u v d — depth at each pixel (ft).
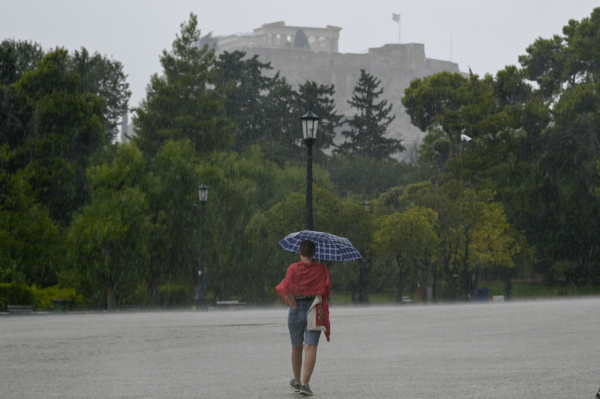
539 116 242.99
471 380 31.35
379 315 84.64
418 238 175.83
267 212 184.55
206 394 27.35
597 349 44.73
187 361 38.45
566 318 75.51
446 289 239.91
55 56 199.31
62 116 192.54
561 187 244.01
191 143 236.84
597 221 247.29
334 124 403.54
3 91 177.88
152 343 48.62
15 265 146.92
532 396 26.81
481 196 202.59
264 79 403.54
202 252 136.56
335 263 204.13
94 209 157.79
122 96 309.63
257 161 231.30
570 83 261.24
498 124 240.32
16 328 64.03
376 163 373.81
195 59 276.00
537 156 249.96
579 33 247.70
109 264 152.87
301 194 184.65
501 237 200.23
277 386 29.63
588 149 240.12
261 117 370.32
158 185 181.06
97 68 289.94
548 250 251.60
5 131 177.58
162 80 272.72
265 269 198.49
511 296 223.10
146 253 161.38
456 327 64.08
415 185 226.38
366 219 180.34
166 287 182.70
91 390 28.19
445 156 272.72
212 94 273.54
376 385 29.94
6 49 228.84
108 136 305.12
